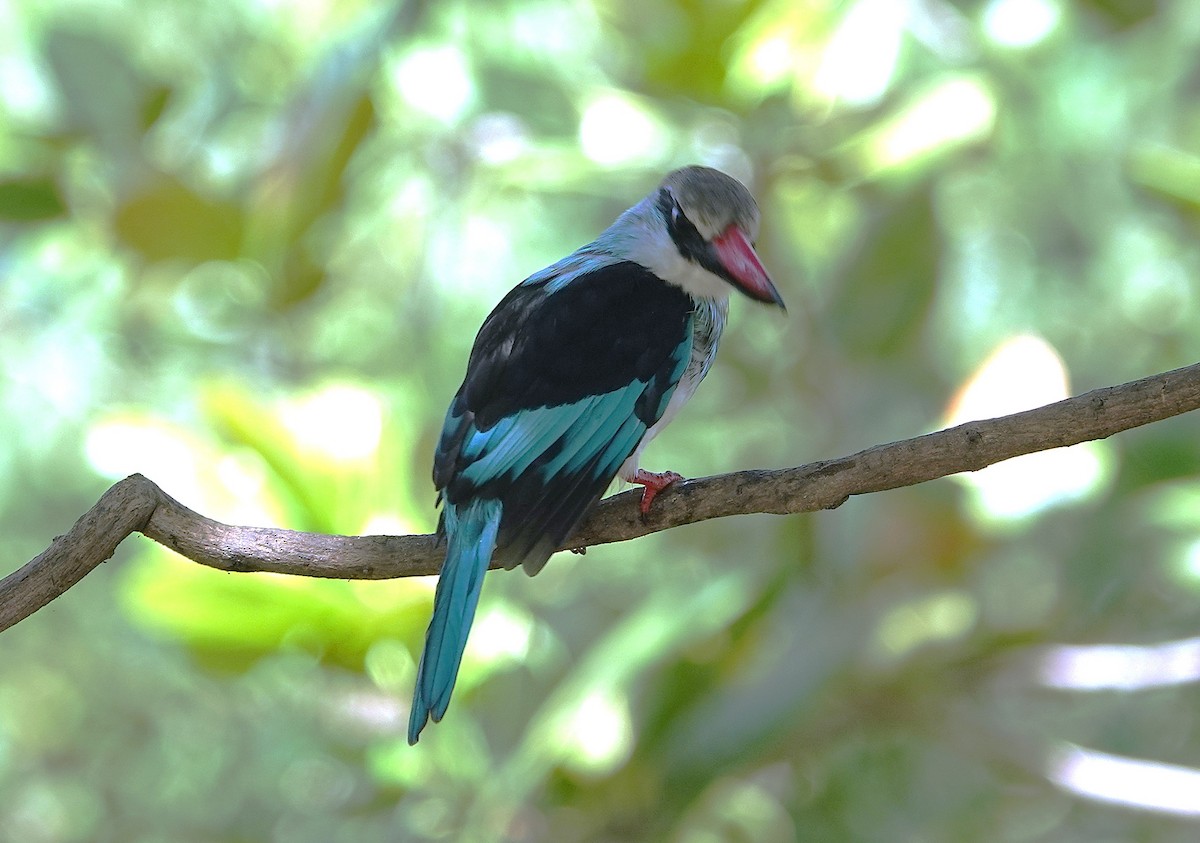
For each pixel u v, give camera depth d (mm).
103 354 12906
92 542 6277
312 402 8930
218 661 8828
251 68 13289
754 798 11586
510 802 8734
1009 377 9812
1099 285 13938
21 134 11516
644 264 7934
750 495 6688
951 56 12266
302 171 11016
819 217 13594
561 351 7250
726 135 11844
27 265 12836
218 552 6551
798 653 9789
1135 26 11586
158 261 11430
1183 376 5891
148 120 11500
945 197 13297
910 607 10875
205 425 11391
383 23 11055
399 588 8648
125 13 13297
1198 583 10477
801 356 11719
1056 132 13398
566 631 11414
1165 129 13938
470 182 12789
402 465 8961
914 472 6254
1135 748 13867
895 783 12000
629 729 9477
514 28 12914
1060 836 13383
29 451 14047
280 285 11508
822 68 11750
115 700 15203
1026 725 14078
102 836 15078
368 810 9656
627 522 7039
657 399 7383
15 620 6211
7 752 16578
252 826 13484
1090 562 10852
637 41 11875
